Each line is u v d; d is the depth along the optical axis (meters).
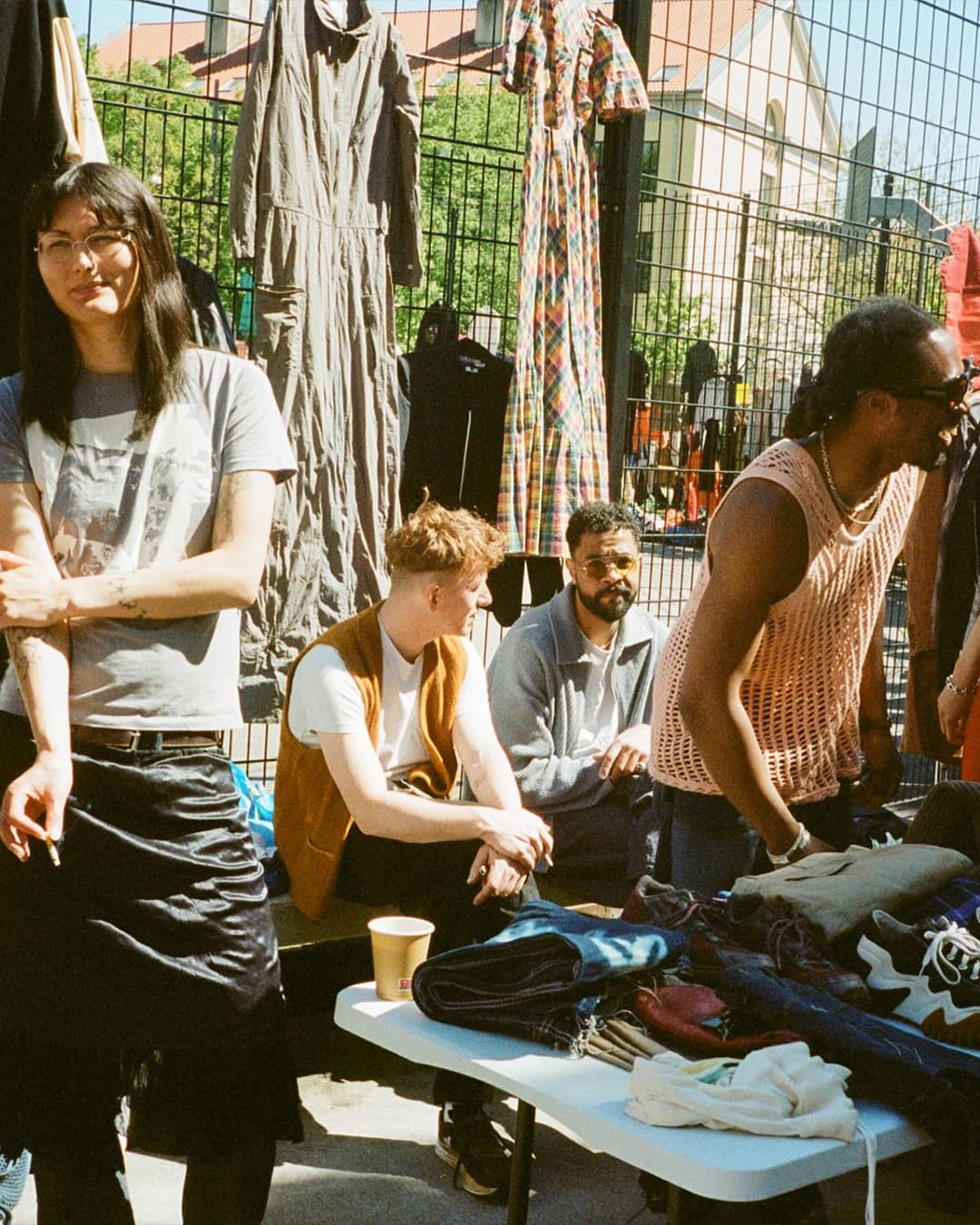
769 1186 1.66
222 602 2.14
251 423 2.21
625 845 3.59
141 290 2.12
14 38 3.11
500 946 2.11
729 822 2.70
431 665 3.06
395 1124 3.27
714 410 6.88
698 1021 2.04
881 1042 1.89
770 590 2.38
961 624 4.47
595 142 5.17
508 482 4.98
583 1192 2.98
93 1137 2.20
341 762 2.88
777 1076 1.82
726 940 2.21
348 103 4.48
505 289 5.61
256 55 4.29
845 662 2.62
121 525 2.14
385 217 4.64
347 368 4.59
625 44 5.06
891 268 7.45
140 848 2.10
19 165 3.15
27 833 2.03
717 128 5.61
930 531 4.48
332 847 3.05
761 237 7.31
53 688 2.07
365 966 3.28
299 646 4.59
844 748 2.81
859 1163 1.76
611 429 5.27
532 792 3.61
